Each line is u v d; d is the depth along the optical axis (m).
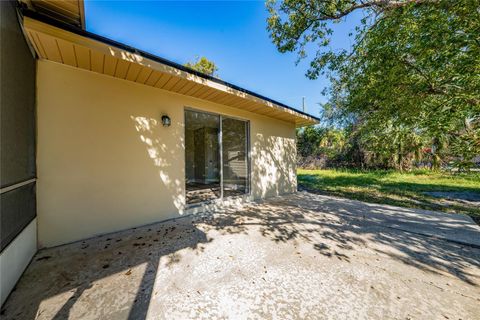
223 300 1.51
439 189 6.25
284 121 6.33
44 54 2.31
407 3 2.90
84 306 1.44
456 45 2.54
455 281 1.74
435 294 1.57
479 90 2.37
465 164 2.51
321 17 3.83
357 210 4.09
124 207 3.02
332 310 1.41
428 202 4.73
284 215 3.79
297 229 3.03
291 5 3.86
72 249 2.36
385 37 3.24
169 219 3.52
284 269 1.94
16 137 1.74
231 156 4.81
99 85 2.82
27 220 2.00
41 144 2.36
